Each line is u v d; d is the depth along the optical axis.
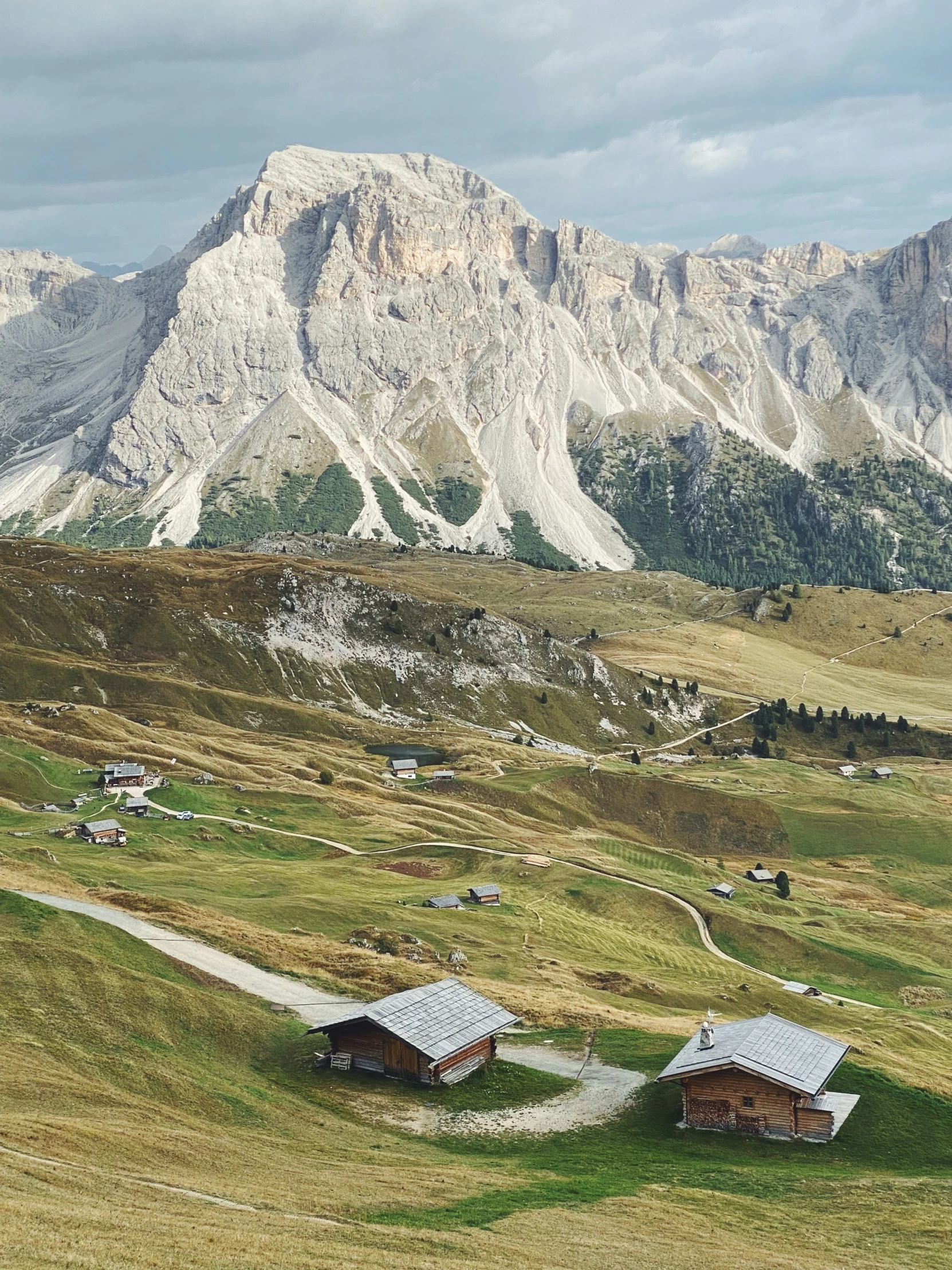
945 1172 64.12
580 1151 61.69
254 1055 70.31
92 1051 59.81
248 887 133.25
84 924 79.06
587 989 110.31
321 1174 49.31
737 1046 69.69
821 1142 65.94
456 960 110.19
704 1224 48.88
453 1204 47.25
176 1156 46.84
